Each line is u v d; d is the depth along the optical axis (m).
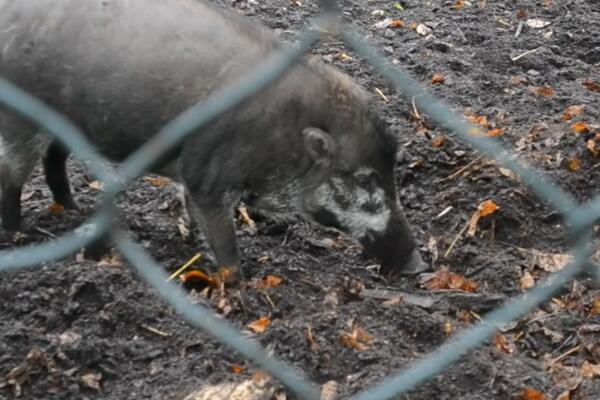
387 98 15.42
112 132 11.30
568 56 17.27
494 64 16.80
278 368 9.38
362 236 11.84
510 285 12.02
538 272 12.21
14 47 11.12
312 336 10.48
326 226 11.86
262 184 11.51
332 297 11.34
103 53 11.04
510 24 17.91
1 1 11.23
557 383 10.42
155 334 10.58
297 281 11.71
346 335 10.50
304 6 18.19
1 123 11.47
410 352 10.55
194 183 11.34
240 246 12.37
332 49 16.61
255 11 17.81
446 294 11.62
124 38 11.05
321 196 11.66
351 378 10.09
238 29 11.21
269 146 11.26
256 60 11.07
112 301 10.80
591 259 11.89
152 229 12.34
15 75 11.17
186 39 11.05
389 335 10.73
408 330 10.83
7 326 10.53
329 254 12.38
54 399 9.97
